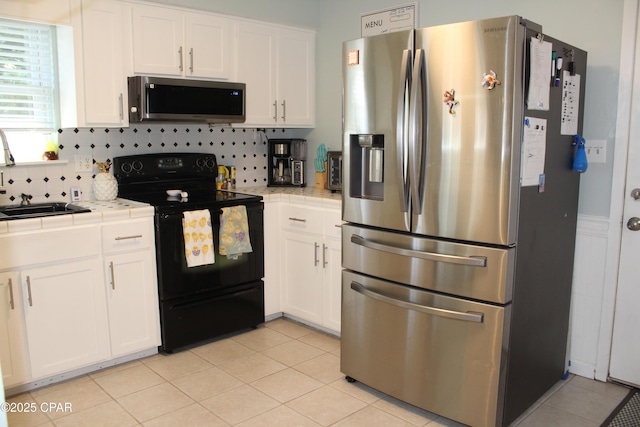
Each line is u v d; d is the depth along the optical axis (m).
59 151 3.05
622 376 2.66
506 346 2.11
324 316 3.29
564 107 2.36
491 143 2.01
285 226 3.47
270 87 3.68
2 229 2.37
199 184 3.61
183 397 2.54
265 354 3.05
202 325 3.15
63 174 3.08
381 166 2.42
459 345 2.19
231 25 3.41
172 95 3.03
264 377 2.75
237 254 3.21
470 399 2.20
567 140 2.43
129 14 2.97
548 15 2.69
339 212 3.08
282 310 3.60
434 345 2.27
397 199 2.31
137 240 2.83
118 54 2.96
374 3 3.49
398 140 2.22
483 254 2.08
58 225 2.55
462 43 2.04
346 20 3.69
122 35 2.96
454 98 2.08
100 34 2.88
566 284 2.62
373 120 2.37
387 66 2.28
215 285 3.17
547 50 2.12
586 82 2.60
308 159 4.12
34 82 2.95
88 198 3.19
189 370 2.83
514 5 2.80
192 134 3.62
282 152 3.97
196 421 2.32
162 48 3.12
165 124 3.47
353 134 2.48
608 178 2.58
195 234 2.99
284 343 3.21
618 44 2.49
